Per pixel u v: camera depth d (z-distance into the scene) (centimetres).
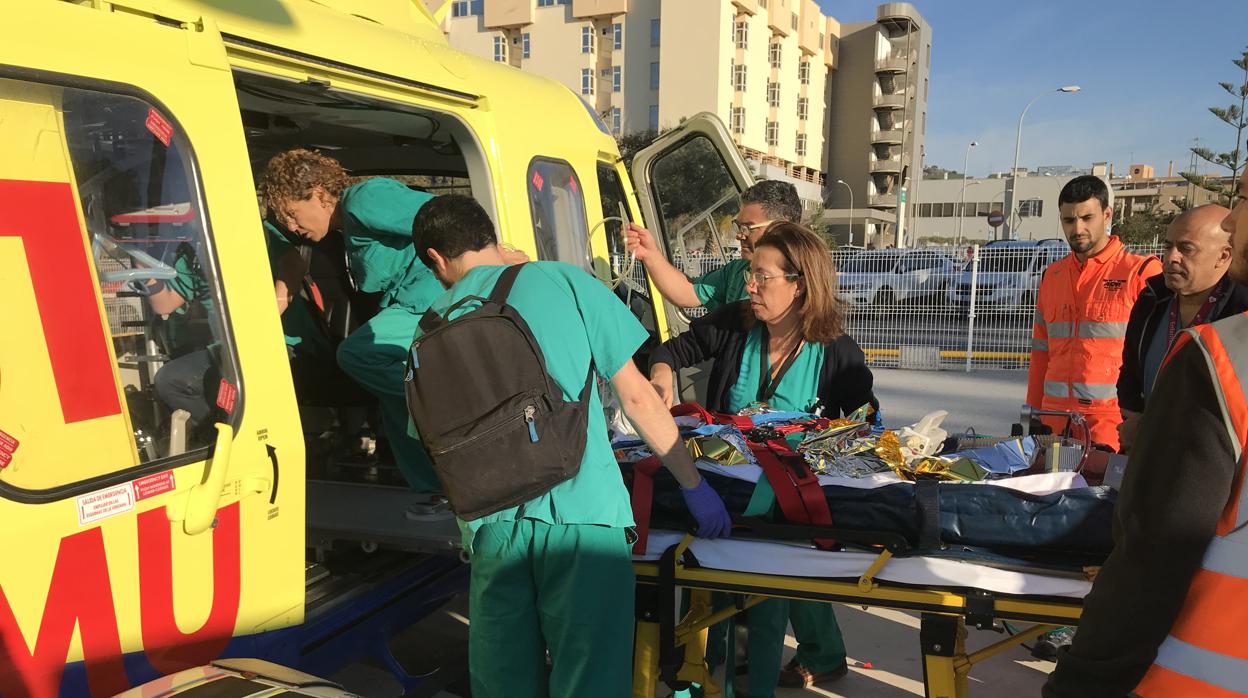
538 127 363
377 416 373
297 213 309
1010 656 381
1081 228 386
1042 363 423
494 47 5825
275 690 165
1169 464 136
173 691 164
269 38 229
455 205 229
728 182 491
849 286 1203
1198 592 140
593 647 207
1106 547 217
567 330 210
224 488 196
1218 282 295
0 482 157
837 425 268
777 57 6150
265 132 375
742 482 248
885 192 7819
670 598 239
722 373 318
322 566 285
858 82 7619
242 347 206
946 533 226
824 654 349
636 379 218
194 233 199
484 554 216
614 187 457
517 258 275
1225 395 133
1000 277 1135
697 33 5272
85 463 172
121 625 175
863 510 233
